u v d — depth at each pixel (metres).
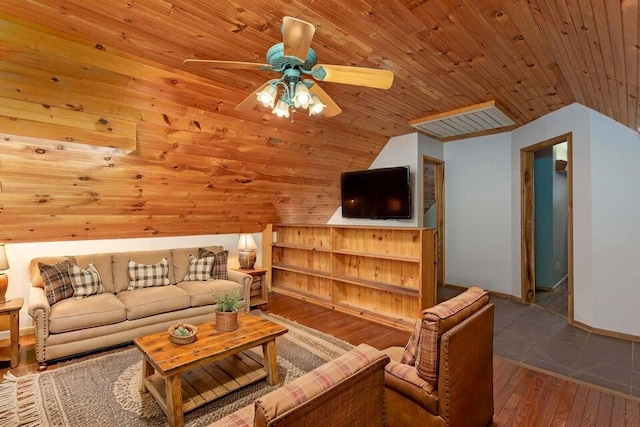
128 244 4.11
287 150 4.03
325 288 4.99
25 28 1.95
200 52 2.35
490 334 2.05
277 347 3.23
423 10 1.96
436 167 5.77
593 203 3.67
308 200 5.21
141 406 2.28
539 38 2.23
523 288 4.77
